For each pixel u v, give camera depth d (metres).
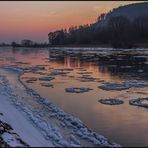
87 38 146.25
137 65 50.88
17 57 83.00
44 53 101.75
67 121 19.17
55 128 17.52
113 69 46.97
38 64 59.56
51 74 43.28
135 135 17.06
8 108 22.20
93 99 25.81
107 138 16.62
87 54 82.12
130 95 27.25
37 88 31.56
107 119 19.95
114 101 24.75
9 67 52.44
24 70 48.47
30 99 25.66
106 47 116.00
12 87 31.91
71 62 61.59
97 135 16.69
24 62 65.19
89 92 28.95
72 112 21.67
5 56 89.00
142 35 117.56
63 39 168.38
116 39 117.06
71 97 26.75
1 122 18.27
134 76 38.88
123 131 17.70
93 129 18.06
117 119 19.94
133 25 124.31
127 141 16.23
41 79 38.03
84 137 16.42
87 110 22.19
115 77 38.56
